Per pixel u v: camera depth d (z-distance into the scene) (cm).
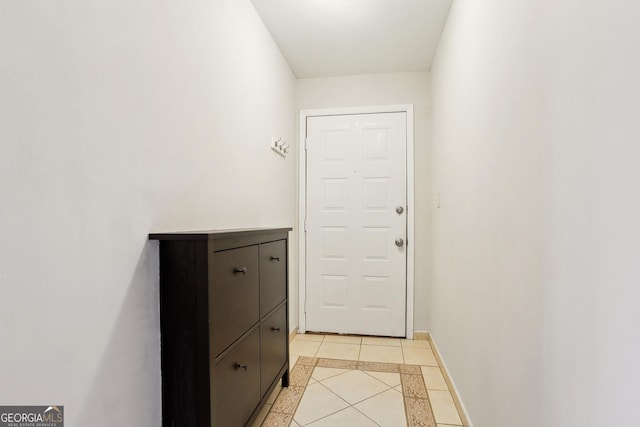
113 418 95
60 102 80
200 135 145
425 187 293
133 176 104
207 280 110
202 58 147
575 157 76
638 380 57
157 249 114
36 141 74
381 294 299
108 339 94
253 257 150
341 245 305
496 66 129
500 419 123
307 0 202
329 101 308
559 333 83
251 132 204
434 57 270
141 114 108
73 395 83
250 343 146
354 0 203
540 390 93
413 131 295
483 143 144
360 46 256
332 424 167
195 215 141
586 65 72
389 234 298
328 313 307
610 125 64
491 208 134
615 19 63
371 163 301
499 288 124
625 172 60
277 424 167
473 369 156
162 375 114
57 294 79
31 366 73
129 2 103
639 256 57
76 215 84
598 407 68
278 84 258
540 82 93
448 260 213
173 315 112
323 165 308
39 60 75
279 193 262
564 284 81
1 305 68
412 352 262
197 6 143
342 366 235
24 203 72
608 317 65
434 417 173
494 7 131
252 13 205
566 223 80
